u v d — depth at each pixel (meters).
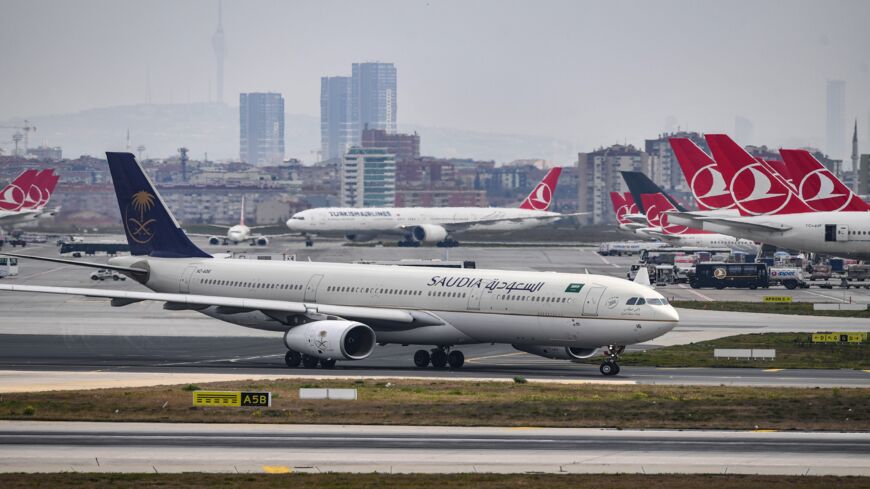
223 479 147.00
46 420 190.88
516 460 160.75
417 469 154.50
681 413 196.88
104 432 180.25
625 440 175.88
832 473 153.50
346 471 153.12
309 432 181.25
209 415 194.50
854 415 195.88
